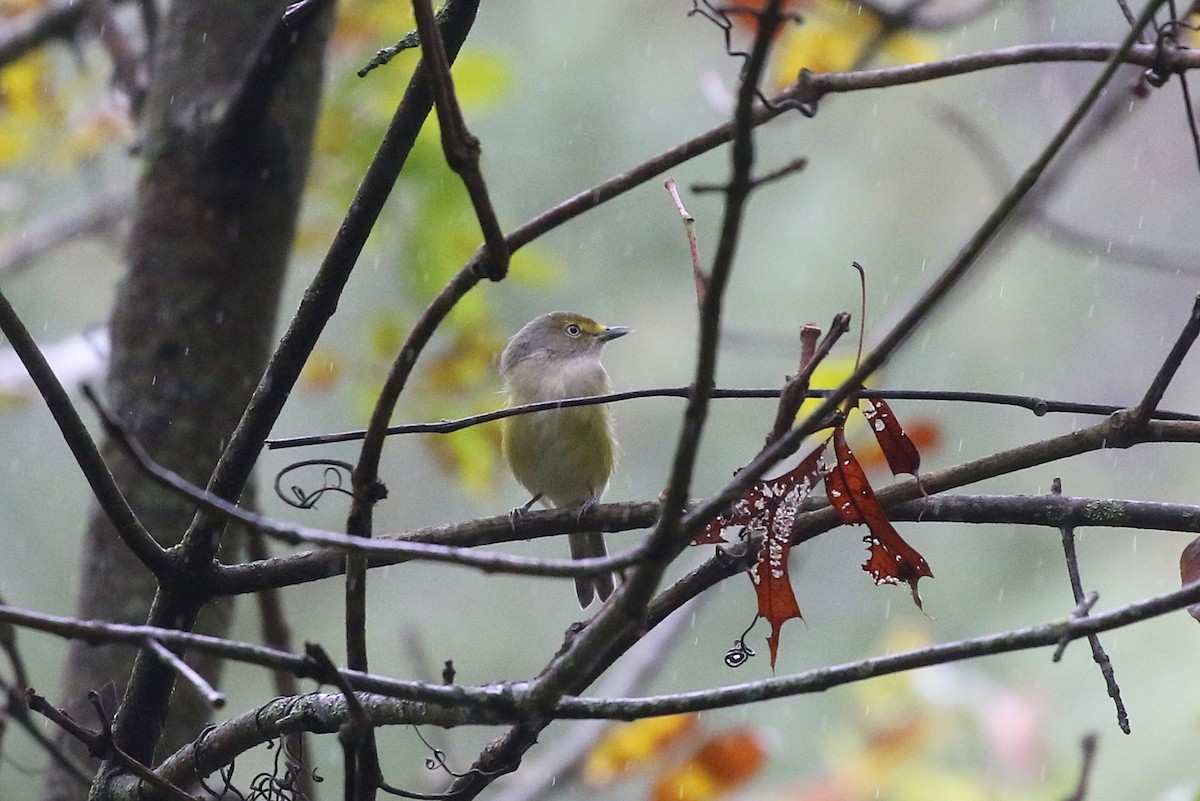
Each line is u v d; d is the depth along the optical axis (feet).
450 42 15.72
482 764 17.37
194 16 26.07
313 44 25.84
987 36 58.34
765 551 16.62
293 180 25.55
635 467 55.98
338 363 37.63
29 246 39.55
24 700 18.97
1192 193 64.85
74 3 34.24
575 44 56.95
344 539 12.84
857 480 16.62
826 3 34.04
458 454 36.83
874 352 12.48
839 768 36.96
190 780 17.69
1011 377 59.62
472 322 36.83
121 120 38.09
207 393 24.67
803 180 59.62
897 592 55.21
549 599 57.62
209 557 17.37
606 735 29.94
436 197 35.83
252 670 53.26
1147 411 17.11
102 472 16.47
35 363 15.83
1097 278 62.08
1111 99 34.19
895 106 60.23
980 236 12.36
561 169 55.77
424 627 56.70
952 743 38.29
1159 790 47.37
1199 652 50.19
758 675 53.93
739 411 56.08
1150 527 17.69
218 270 24.90
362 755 16.40
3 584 55.11
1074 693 50.19
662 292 56.85
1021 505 17.93
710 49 57.11
